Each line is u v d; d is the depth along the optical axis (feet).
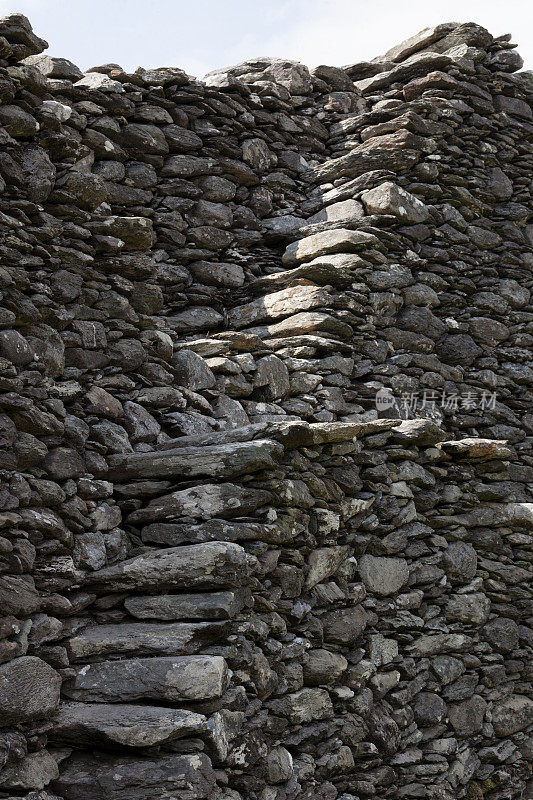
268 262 26.45
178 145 24.63
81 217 17.03
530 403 29.45
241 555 15.60
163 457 16.72
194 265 25.02
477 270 28.73
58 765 13.74
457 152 28.55
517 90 30.48
